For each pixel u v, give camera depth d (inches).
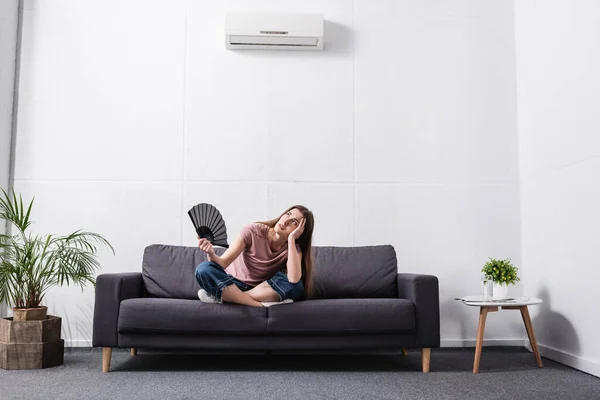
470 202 163.8
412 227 162.6
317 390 108.3
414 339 125.3
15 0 162.6
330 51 167.3
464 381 117.1
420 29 168.2
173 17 166.2
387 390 108.4
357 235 161.8
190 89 164.6
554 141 143.4
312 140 164.4
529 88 158.9
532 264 156.3
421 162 164.7
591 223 125.4
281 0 167.9
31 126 161.0
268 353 153.3
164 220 160.2
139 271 158.1
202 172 162.1
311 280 135.6
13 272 134.6
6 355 128.4
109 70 163.8
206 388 109.7
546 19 148.2
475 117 166.6
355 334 124.2
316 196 162.6
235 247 129.1
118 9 165.6
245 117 164.4
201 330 121.7
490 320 159.9
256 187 162.2
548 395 104.7
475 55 167.9
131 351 151.6
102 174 160.6
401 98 166.7
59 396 102.8
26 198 158.9
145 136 162.4
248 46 164.4
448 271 161.3
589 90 126.5
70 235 147.5
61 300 155.5
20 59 162.9
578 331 131.0
